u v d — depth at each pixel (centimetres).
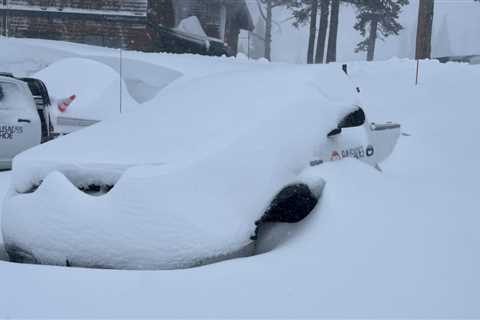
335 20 3422
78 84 1302
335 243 386
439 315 307
